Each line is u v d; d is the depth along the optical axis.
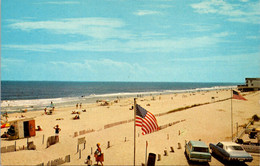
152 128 16.05
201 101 72.38
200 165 16.94
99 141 24.44
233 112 44.19
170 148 21.52
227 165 17.08
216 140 24.72
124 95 134.50
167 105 63.03
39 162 16.86
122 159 18.14
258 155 19.72
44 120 40.78
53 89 195.62
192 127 31.03
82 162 17.50
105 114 48.88
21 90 171.75
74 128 33.34
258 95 79.56
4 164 15.54
